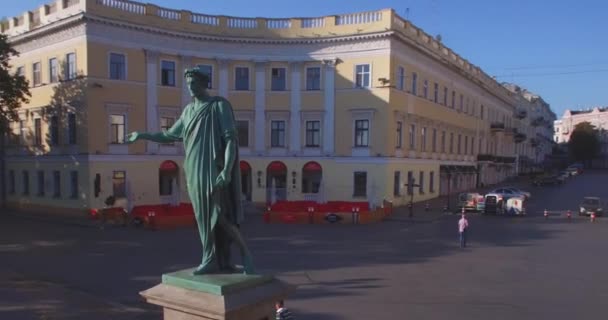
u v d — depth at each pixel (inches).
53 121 1380.4
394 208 1450.5
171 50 1411.2
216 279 180.2
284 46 1507.1
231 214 191.9
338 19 1477.6
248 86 1524.4
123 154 1311.5
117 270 639.1
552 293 524.7
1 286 541.0
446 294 518.9
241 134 1528.1
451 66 1883.6
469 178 2210.9
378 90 1428.4
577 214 1409.9
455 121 2017.7
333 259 720.3
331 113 1486.2
